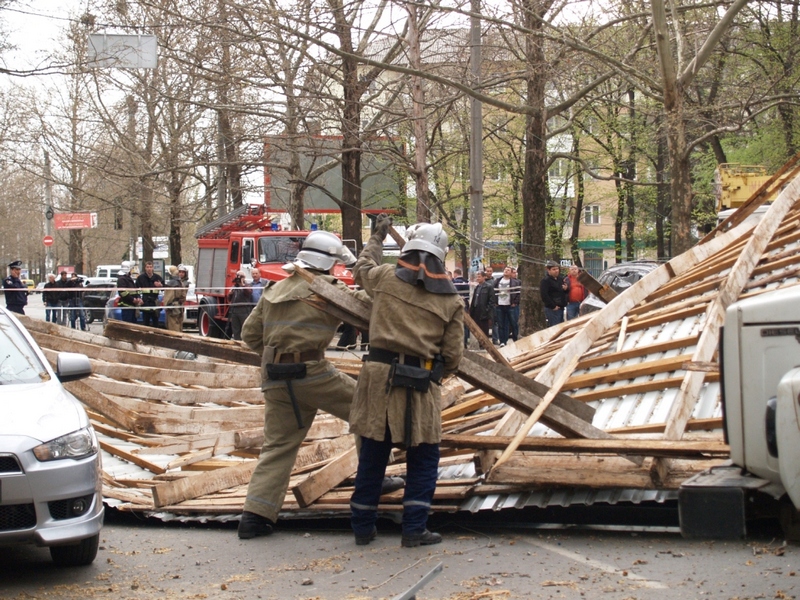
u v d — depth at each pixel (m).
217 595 5.36
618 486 6.08
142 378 10.80
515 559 5.79
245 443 8.03
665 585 5.06
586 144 39.84
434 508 6.59
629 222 40.88
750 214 12.12
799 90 25.34
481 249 20.75
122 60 19.94
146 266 24.59
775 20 24.55
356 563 5.92
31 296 59.22
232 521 7.34
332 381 6.67
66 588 5.61
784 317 4.78
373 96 22.11
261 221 27.28
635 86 18.89
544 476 6.23
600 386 8.27
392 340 5.98
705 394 7.38
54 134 31.44
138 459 8.79
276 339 6.72
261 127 23.19
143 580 5.77
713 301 8.46
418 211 20.22
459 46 20.62
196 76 19.72
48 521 5.68
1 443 5.62
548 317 20.94
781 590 4.83
